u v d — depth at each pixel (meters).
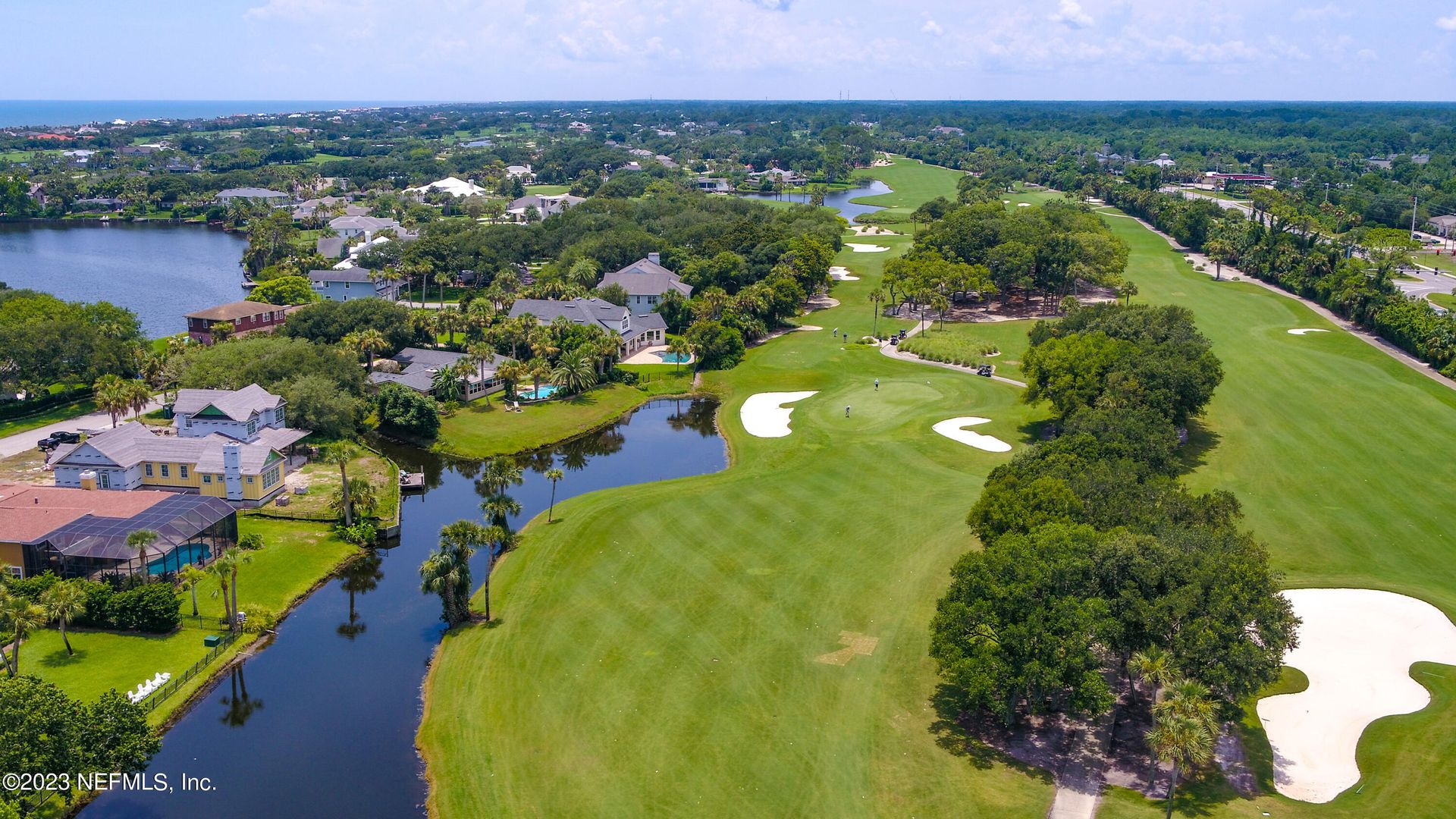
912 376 130.50
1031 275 175.38
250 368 107.00
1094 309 126.69
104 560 69.69
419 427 107.31
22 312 127.50
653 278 170.62
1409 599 68.88
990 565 54.75
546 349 126.69
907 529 80.56
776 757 52.25
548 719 55.81
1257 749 52.81
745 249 186.50
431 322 139.00
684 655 62.06
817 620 66.38
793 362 140.00
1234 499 67.12
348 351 116.62
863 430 108.19
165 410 113.56
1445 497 86.88
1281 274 187.00
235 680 61.53
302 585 73.75
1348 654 62.25
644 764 51.75
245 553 74.81
